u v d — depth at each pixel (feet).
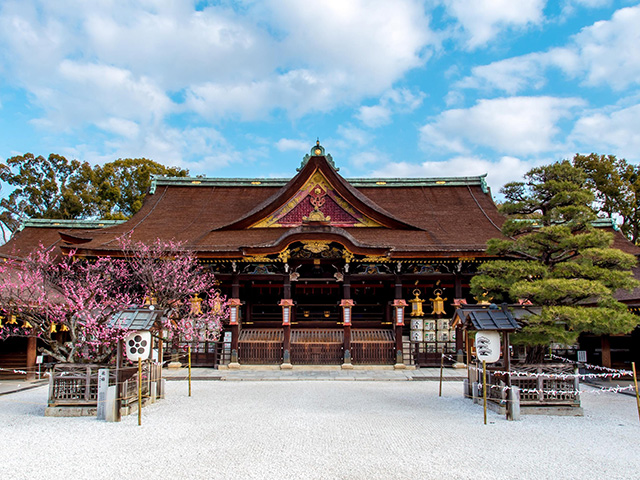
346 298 89.61
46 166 185.88
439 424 47.01
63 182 189.67
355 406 55.98
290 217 98.68
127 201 199.52
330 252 90.12
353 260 88.94
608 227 111.45
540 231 55.26
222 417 50.14
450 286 98.84
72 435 42.63
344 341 88.79
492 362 53.83
